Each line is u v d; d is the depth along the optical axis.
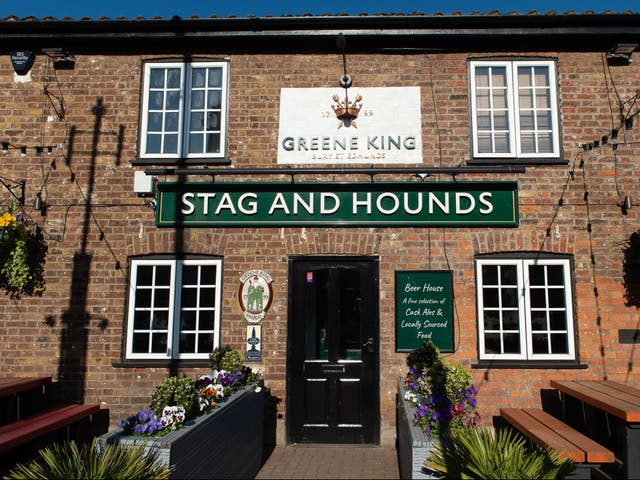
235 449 5.45
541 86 7.75
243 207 7.52
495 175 7.48
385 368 7.19
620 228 7.34
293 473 6.18
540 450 5.18
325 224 7.44
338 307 7.36
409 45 7.77
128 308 7.42
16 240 7.30
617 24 7.49
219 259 7.50
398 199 7.45
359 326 7.35
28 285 7.45
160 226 7.52
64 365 7.30
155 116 7.89
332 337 7.30
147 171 7.55
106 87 7.88
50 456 4.22
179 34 7.71
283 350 7.29
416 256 7.38
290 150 7.66
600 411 6.26
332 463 6.49
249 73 7.85
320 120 7.70
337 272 7.43
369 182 7.45
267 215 7.50
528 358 7.17
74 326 7.38
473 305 7.26
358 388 7.21
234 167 7.64
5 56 7.95
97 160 7.71
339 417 7.19
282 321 7.34
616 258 7.30
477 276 7.34
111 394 7.24
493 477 4.17
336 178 7.56
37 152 7.75
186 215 7.53
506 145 7.68
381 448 7.03
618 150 7.50
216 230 7.53
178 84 7.95
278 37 7.68
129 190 7.64
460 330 7.22
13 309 7.42
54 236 7.55
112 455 3.92
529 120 7.70
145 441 4.02
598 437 6.21
